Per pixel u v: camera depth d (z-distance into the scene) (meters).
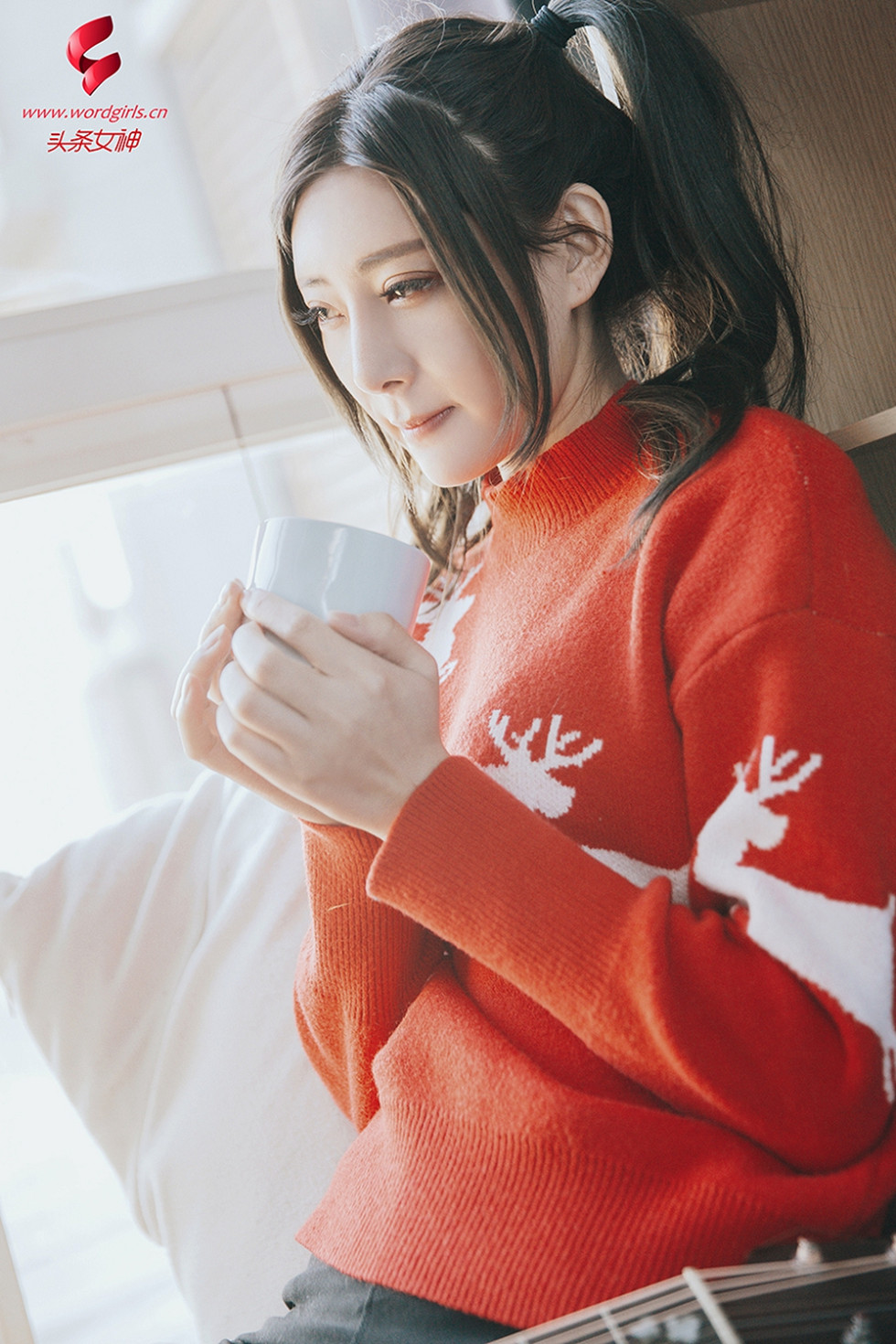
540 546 0.85
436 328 0.76
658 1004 0.60
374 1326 0.70
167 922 1.21
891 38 1.00
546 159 0.79
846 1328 0.51
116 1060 1.18
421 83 0.77
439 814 0.66
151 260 1.47
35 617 1.36
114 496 1.38
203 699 0.73
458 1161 0.71
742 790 0.65
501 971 0.65
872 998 0.60
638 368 0.95
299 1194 1.09
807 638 0.66
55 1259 1.22
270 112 1.50
